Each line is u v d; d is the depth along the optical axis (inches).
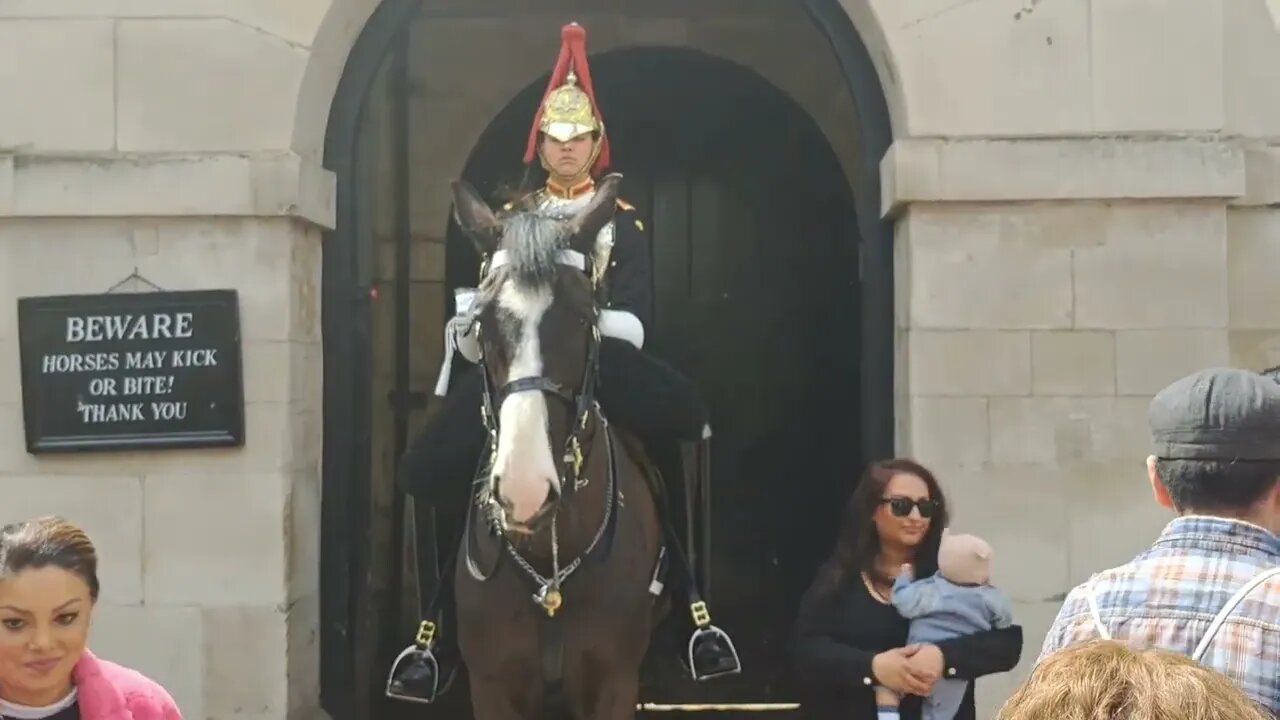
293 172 170.1
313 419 181.0
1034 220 168.9
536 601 127.6
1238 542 79.0
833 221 244.1
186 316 169.8
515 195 207.6
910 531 135.6
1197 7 168.6
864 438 184.9
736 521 237.3
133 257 171.3
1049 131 168.9
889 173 172.9
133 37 172.1
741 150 248.1
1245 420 80.4
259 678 168.2
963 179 167.2
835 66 245.0
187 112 171.9
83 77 171.9
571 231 125.1
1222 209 168.4
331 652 183.8
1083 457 167.6
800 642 136.9
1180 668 57.1
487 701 134.6
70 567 91.4
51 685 92.1
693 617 146.5
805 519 235.8
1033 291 168.6
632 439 149.0
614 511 134.6
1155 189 166.4
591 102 154.0
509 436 112.7
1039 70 169.5
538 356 116.6
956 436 168.1
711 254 246.4
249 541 169.2
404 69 232.7
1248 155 172.1
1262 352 172.2
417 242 246.8
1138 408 167.3
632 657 136.5
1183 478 82.0
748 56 248.8
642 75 251.8
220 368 169.3
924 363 168.7
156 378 169.5
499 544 130.5
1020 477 167.6
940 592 131.3
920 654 128.2
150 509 169.3
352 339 187.0
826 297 242.4
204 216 170.4
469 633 135.0
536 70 251.3
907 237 171.5
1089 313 168.1
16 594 89.8
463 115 249.9
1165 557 79.9
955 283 168.9
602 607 131.7
